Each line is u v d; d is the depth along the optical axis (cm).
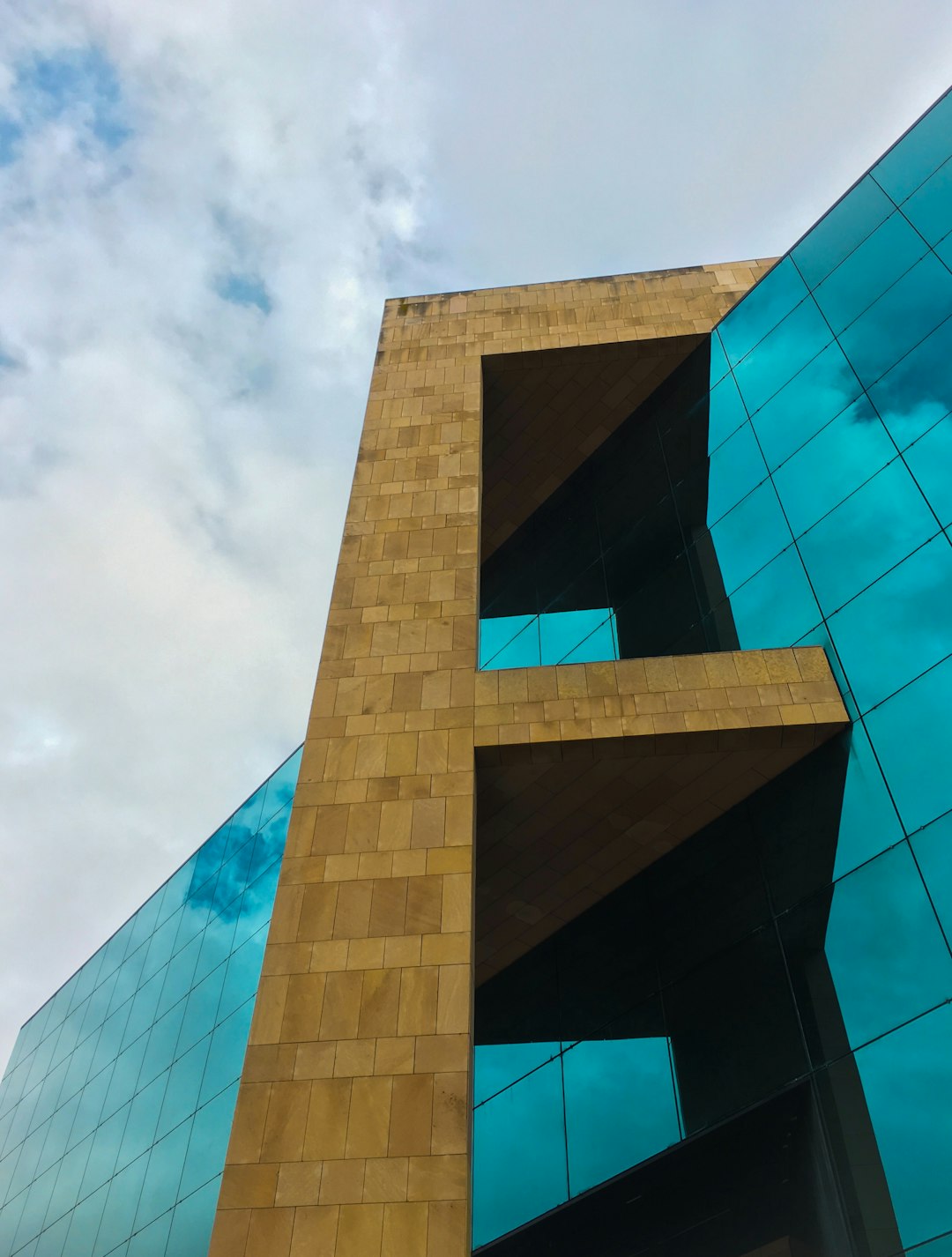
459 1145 1341
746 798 1922
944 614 1619
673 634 2242
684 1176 1556
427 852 1700
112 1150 2961
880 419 1923
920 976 1387
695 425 2570
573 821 1998
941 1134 1245
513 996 2136
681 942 1859
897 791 1576
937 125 2089
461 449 2520
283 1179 1340
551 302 3006
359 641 2097
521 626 2694
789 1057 1523
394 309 3127
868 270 2139
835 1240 1307
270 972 1573
